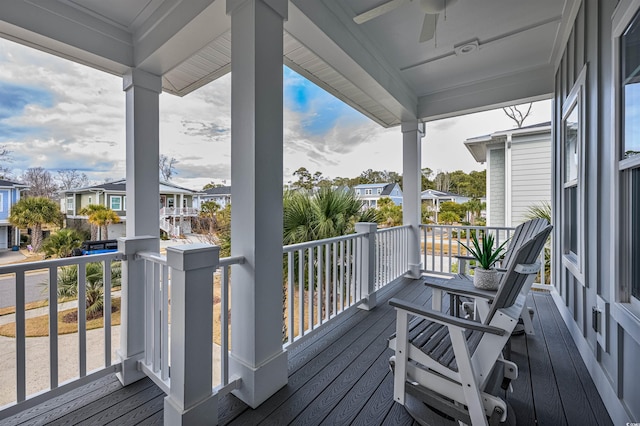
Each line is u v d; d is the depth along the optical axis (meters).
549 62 3.46
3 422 1.52
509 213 6.09
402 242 4.50
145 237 1.95
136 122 2.63
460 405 1.47
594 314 1.87
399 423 1.52
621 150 1.55
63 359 3.58
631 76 1.47
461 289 2.08
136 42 2.58
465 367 1.35
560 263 3.09
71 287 4.99
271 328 1.78
